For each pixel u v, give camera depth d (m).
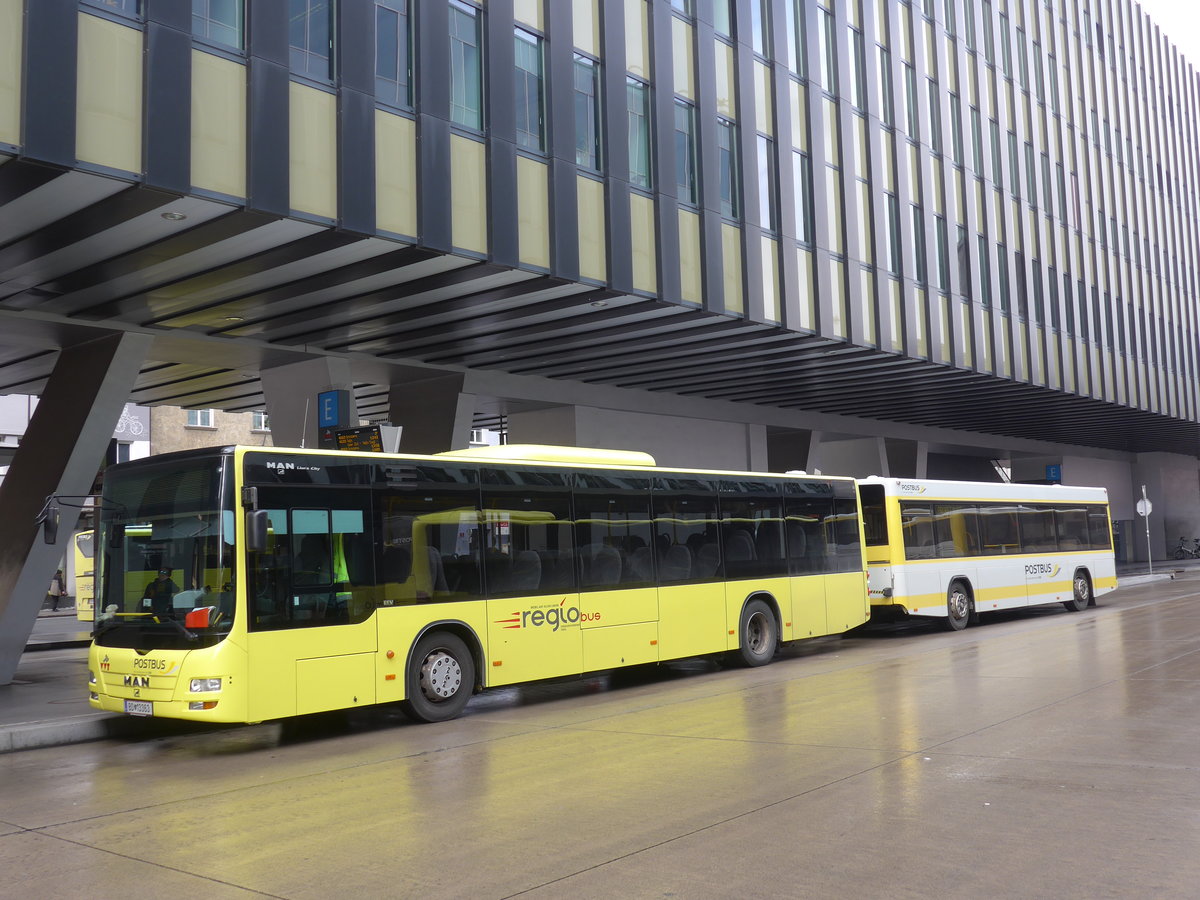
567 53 16.81
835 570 17.86
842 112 23.38
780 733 9.92
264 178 12.47
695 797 7.47
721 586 15.59
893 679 13.59
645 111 18.31
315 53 13.38
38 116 10.62
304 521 10.91
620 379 24.78
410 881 5.74
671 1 19.03
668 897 5.35
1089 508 26.14
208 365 20.53
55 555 16.56
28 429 17.89
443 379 22.38
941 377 27.56
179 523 10.67
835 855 5.98
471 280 15.91
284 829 7.03
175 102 11.73
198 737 11.55
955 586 21.31
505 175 15.41
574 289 16.80
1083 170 35.59
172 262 14.06
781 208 21.06
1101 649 16.14
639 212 17.80
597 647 13.61
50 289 14.99
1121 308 37.03
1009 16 32.19
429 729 11.38
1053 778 7.74
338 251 14.16
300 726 12.12
